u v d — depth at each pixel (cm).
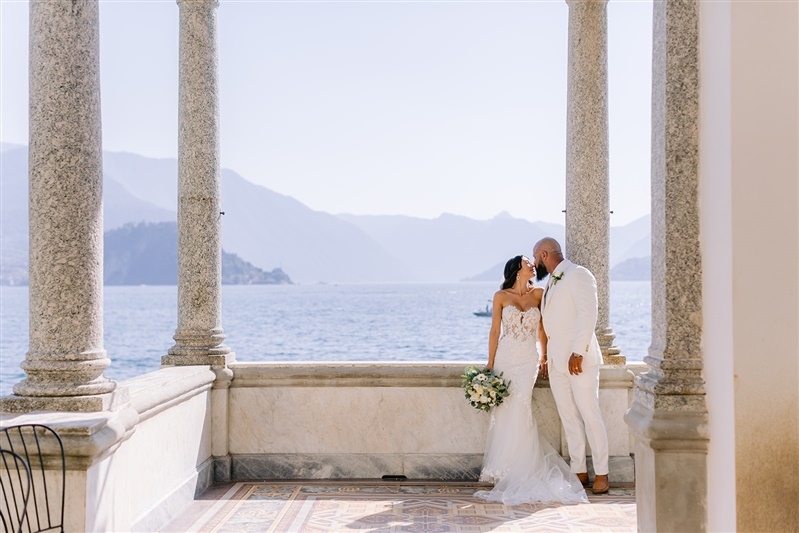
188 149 737
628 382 739
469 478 743
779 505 400
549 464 716
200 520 612
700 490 431
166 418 613
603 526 600
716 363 421
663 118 447
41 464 405
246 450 749
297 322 6631
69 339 461
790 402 400
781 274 402
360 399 748
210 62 739
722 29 413
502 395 697
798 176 404
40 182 457
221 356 739
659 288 453
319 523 605
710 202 429
